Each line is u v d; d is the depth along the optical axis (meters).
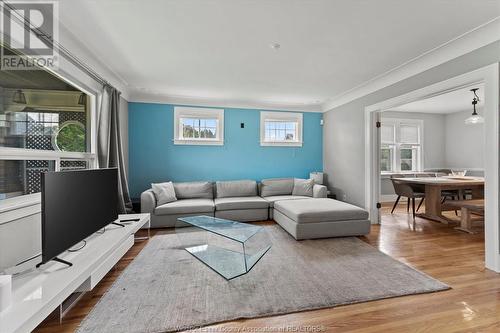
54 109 2.33
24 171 1.89
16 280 1.45
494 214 2.20
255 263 2.39
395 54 2.77
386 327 1.50
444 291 1.90
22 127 1.91
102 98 3.04
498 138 2.14
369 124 3.86
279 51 2.71
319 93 4.36
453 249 2.79
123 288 1.94
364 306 1.71
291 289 1.92
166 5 1.88
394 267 2.31
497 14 2.00
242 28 2.23
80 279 1.53
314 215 3.09
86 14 1.98
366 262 2.43
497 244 2.19
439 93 2.76
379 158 3.90
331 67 3.15
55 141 2.34
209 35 2.35
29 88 1.99
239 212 3.93
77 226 1.84
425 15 2.02
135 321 1.54
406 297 1.82
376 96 3.71
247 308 1.68
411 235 3.32
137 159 4.46
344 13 2.00
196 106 4.71
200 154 4.73
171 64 3.07
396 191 4.66
